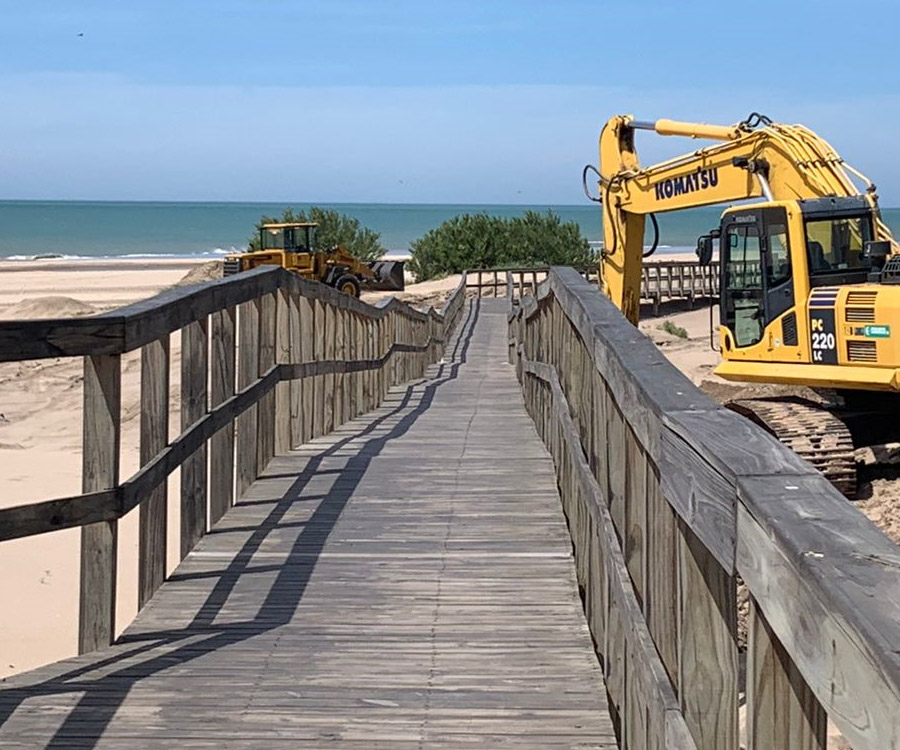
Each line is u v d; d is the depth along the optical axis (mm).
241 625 4812
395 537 6137
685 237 134000
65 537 9633
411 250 53312
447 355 27062
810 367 12445
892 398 12625
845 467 11328
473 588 5281
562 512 6633
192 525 5906
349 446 8930
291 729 3791
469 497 7051
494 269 43031
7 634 7477
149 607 5031
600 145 17359
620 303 17031
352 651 4508
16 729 3756
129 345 4391
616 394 3371
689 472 2205
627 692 3201
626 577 3348
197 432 5578
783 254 12734
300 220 50406
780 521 1604
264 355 7535
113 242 124250
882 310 11680
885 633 1238
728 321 13500
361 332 12992
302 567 5605
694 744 2221
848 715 1317
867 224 12633
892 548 1489
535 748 3648
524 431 10320
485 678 4230
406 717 3891
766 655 1730
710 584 2227
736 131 14859
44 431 15875
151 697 4035
